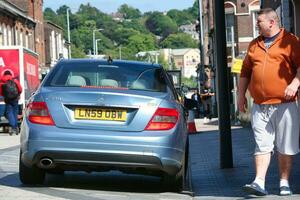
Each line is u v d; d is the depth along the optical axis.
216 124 43.12
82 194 11.48
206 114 58.06
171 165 11.39
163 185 12.07
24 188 12.05
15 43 74.25
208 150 21.84
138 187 12.84
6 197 10.95
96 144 11.15
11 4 74.50
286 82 10.06
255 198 10.32
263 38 10.28
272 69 10.05
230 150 15.83
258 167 10.23
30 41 83.88
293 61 10.08
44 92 11.59
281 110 10.12
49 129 11.30
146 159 11.21
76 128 11.27
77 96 11.38
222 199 10.98
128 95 11.36
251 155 18.48
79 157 11.20
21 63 35.56
